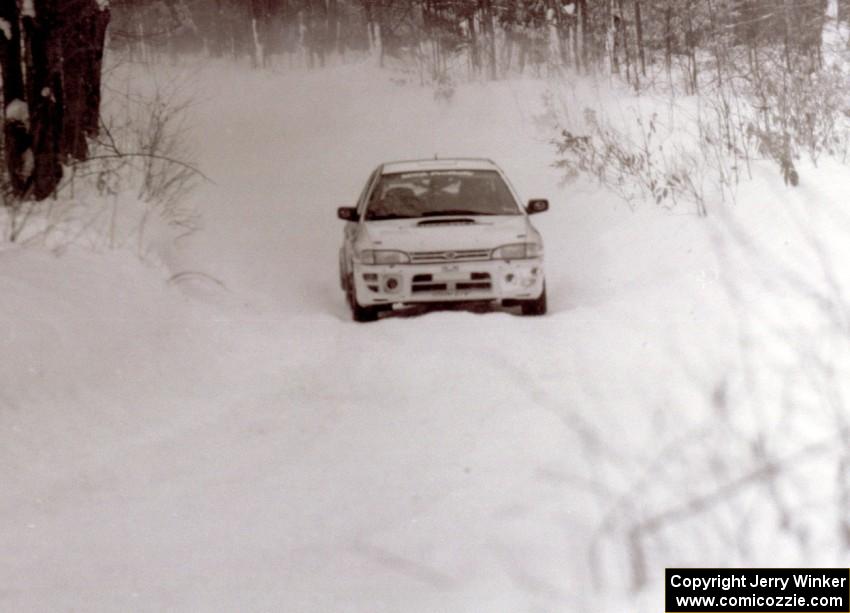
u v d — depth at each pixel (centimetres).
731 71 3706
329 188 3816
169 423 1407
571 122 3959
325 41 7862
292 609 823
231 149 4362
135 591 873
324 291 2703
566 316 2036
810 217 2342
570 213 3059
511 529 957
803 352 1484
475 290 2219
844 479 985
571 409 1367
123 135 3341
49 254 1886
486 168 2491
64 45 2734
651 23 4616
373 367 1712
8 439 1284
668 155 3209
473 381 1579
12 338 1494
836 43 3738
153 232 2467
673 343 1683
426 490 1091
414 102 4925
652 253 2538
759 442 1123
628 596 807
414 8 6556
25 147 2427
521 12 5678
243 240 2988
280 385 1616
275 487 1130
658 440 1180
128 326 1733
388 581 866
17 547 983
